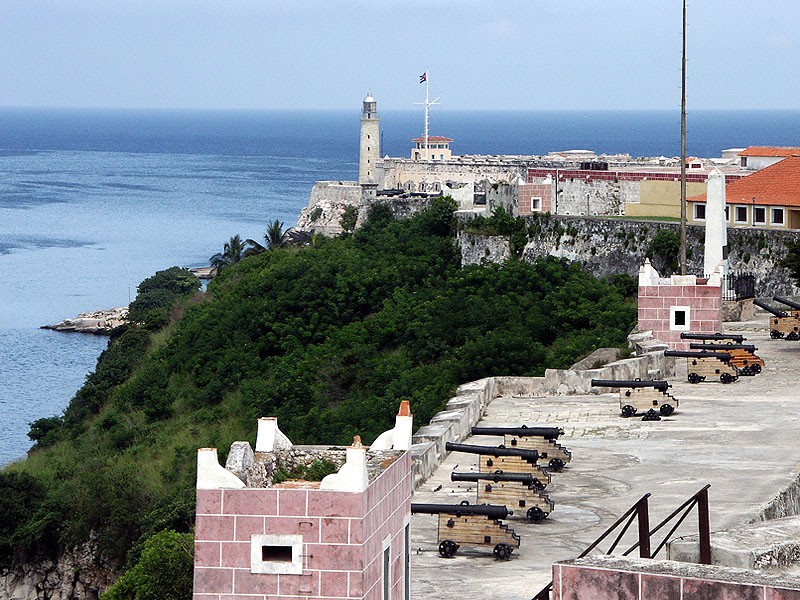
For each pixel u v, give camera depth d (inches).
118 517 2480.3
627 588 656.4
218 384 3218.5
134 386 3395.7
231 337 3452.3
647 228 3164.4
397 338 3129.9
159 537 1561.3
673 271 3063.5
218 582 855.1
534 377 2076.8
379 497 891.4
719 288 2293.3
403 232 3747.5
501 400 2039.9
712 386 2085.4
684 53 2844.5
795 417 1870.1
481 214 3641.7
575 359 2613.2
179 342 3565.5
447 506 1270.9
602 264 3238.2
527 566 1229.1
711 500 1429.6
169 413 3213.6
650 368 2159.2
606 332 2787.9
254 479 930.1
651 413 1876.2
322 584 849.5
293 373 3034.0
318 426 2662.4
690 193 3467.0
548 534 1343.5
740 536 797.9
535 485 1403.8
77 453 3112.7
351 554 848.9
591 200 3622.0
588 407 1975.9
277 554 856.3
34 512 2628.0
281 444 1001.5
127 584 1494.8
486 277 3307.1
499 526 1256.2
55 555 2536.9
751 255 2893.7
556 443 1609.3
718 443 1733.5
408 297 3319.4
